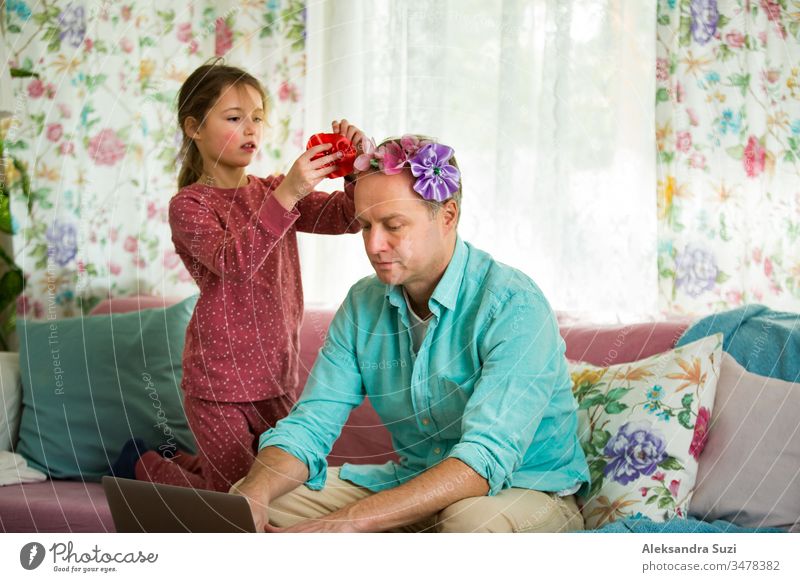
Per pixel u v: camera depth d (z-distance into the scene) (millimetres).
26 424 2314
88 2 2811
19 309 2771
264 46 2777
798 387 1633
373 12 2660
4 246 2783
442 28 2568
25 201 2793
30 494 2064
